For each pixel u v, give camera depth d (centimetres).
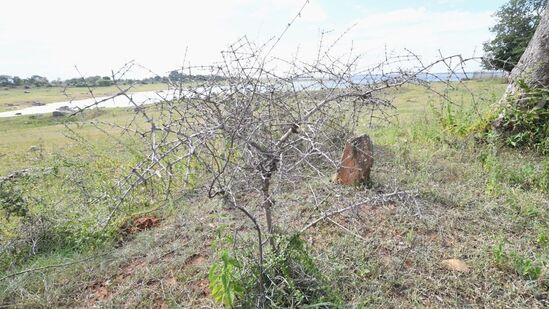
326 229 321
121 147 589
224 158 190
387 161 473
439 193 372
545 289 241
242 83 191
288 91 204
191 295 260
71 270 301
